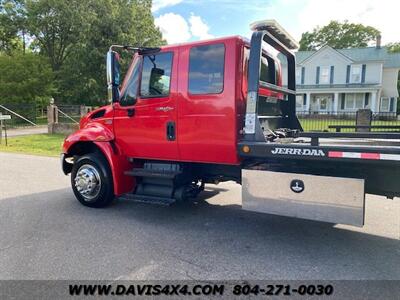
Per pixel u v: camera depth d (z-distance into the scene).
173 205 5.58
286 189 3.71
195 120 4.19
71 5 31.70
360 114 9.91
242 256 3.62
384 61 32.72
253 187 3.91
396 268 3.35
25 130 20.95
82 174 5.41
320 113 20.11
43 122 24.83
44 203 5.66
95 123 5.30
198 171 4.84
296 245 3.92
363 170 3.49
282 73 5.57
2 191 6.48
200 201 5.82
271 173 3.78
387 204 5.49
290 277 3.17
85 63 26.53
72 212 5.17
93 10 29.77
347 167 3.52
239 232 4.34
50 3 31.77
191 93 4.20
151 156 4.71
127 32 26.89
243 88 4.07
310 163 3.69
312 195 3.57
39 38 34.62
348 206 3.41
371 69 33.00
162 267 3.35
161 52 4.44
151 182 4.89
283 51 5.32
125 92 4.84
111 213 5.13
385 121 17.95
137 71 4.70
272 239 4.11
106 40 26.20
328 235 4.23
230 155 4.01
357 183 3.35
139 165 5.11
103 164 5.20
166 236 4.18
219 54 3.99
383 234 4.25
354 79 33.78
